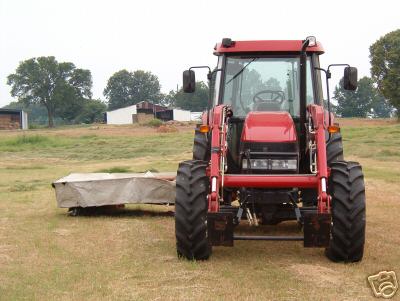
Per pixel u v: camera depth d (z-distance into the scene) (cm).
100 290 551
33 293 543
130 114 8650
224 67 765
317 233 607
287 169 659
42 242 770
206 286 559
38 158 2619
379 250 701
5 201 1173
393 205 1059
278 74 759
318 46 753
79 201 959
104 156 2638
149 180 948
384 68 5425
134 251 712
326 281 572
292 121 689
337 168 644
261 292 538
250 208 666
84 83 10381
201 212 639
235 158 724
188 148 2850
